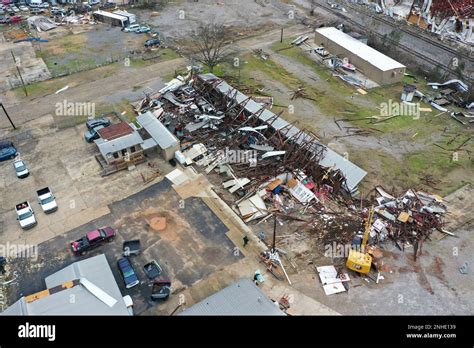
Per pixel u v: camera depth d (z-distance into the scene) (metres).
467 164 45.81
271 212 39.28
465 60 65.69
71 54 70.44
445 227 38.06
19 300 29.22
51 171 44.69
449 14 72.06
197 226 38.12
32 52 71.62
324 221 38.47
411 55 68.25
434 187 42.75
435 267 34.34
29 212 38.50
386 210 39.12
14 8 89.69
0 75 64.12
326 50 70.94
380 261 34.78
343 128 51.69
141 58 68.44
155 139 45.81
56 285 30.33
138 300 31.72
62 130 51.03
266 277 33.50
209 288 32.69
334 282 32.97
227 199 41.03
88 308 28.73
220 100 53.78
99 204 40.53
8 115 52.03
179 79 59.50
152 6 91.25
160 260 34.94
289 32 78.62
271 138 46.75
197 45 72.88
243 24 82.19
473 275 33.72
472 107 55.31
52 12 86.88
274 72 64.75
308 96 58.34
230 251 35.72
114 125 46.75
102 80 62.09
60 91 59.34
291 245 36.34
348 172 41.81
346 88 60.62
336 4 91.31
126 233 37.38
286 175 42.66
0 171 44.94
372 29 77.81
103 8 89.31
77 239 36.88
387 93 59.38
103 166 44.84
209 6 91.38
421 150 48.03
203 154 45.59
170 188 42.31
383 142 49.25
